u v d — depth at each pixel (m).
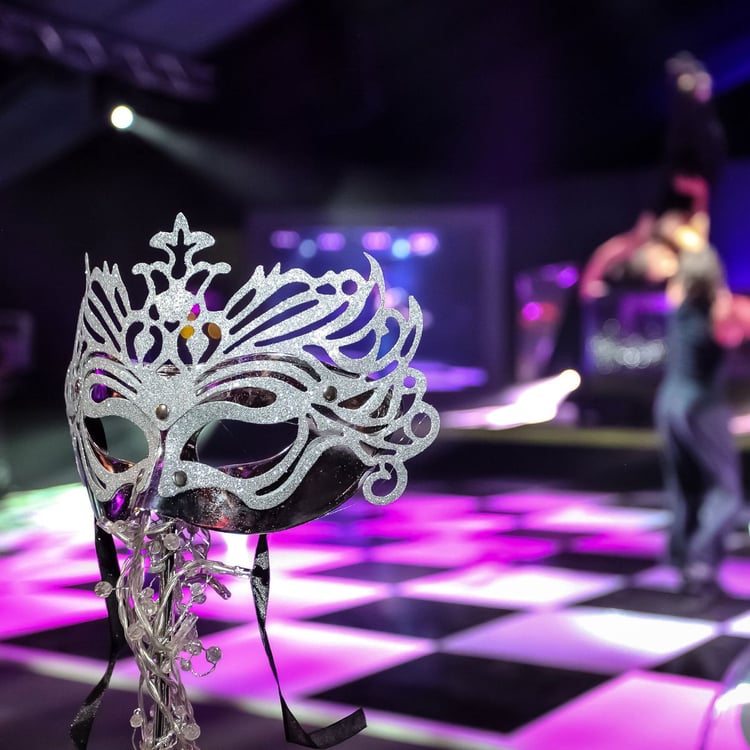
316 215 9.30
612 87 8.40
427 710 2.55
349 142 9.27
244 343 0.88
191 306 0.89
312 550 4.86
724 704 1.44
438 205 9.41
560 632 3.32
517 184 9.29
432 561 4.57
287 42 7.07
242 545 4.21
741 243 8.25
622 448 7.36
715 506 3.77
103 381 0.92
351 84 7.16
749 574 4.25
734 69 7.87
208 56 7.22
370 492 0.90
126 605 0.92
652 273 4.94
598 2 7.58
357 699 2.63
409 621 3.47
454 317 9.83
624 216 8.89
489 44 8.15
